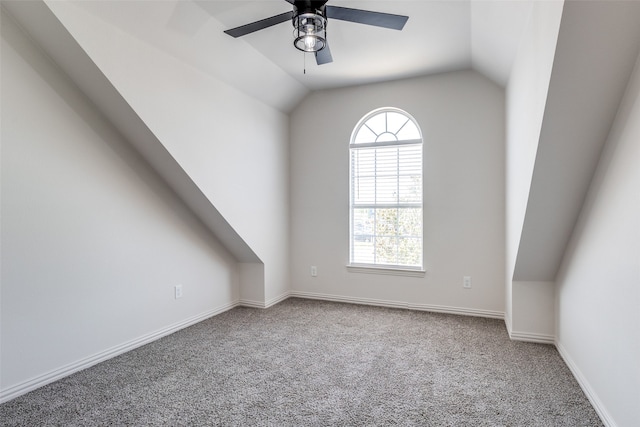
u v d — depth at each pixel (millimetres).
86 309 2469
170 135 2734
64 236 2328
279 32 2871
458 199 3680
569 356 2461
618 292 1675
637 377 1490
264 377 2340
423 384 2240
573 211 2244
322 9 2057
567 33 1486
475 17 2568
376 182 4090
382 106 3973
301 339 3018
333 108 4207
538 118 1938
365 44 3072
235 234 3541
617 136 1696
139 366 2498
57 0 1940
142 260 2902
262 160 3910
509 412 1928
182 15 2486
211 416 1899
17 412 1927
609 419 1764
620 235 1655
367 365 2516
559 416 1891
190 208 3383
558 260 2656
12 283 2059
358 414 1918
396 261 4016
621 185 1652
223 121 3314
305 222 4367
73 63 2223
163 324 3098
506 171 3361
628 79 1574
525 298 2943
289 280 4422
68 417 1885
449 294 3740
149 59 2547
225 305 3865
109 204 2633
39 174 2189
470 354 2691
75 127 2396
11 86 2053
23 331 2109
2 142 2014
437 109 3746
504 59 2900
